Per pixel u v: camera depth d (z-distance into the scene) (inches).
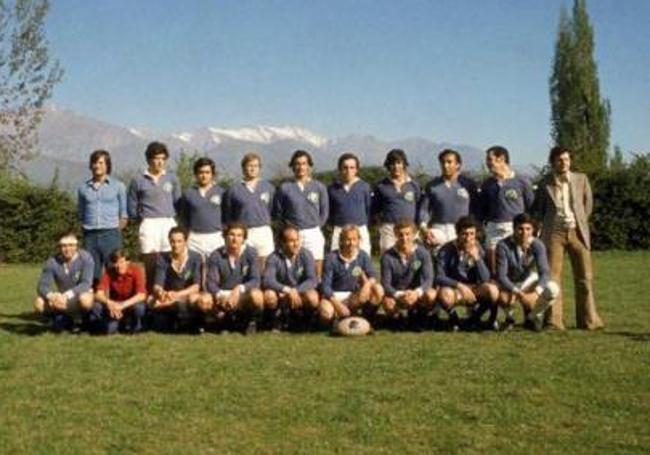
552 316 421.7
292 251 421.4
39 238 982.4
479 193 442.9
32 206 981.2
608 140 2130.9
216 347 373.7
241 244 415.8
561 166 420.2
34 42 1143.0
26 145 1155.3
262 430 246.1
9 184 981.2
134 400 279.3
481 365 327.3
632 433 239.3
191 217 441.1
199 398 281.0
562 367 321.7
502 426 247.3
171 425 251.4
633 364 326.6
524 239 411.8
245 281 417.7
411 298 412.5
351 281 422.0
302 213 439.5
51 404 276.2
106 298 412.2
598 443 230.7
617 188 1008.2
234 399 279.7
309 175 446.9
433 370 319.9
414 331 417.1
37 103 1154.7
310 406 270.1
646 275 692.1
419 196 445.7
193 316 418.0
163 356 352.8
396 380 304.8
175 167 981.8
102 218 449.1
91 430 247.3
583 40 2126.0
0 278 765.3
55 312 422.3
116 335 411.2
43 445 233.6
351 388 293.6
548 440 234.1
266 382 303.9
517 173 439.2
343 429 246.4
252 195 439.5
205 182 440.8
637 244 1014.4
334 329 410.3
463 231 415.8
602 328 419.2
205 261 429.7
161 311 422.9
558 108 2162.9
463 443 232.1
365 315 423.2
